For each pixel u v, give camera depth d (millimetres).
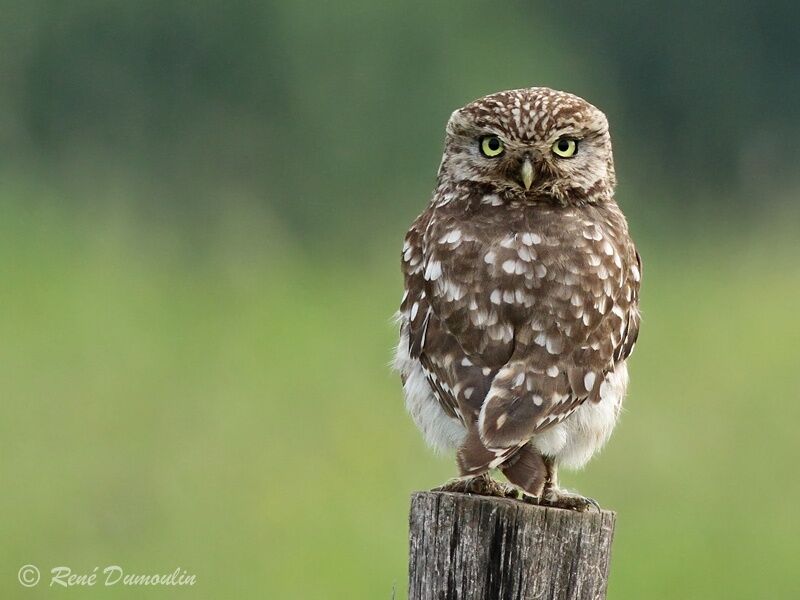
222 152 23203
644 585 11305
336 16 23766
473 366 6773
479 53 24609
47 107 22766
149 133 22969
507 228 7113
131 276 17703
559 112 7336
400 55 23953
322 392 14016
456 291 6934
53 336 15375
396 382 14148
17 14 22703
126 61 23188
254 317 16578
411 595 6113
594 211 7371
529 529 6016
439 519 6066
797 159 26125
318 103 23562
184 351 15172
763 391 13727
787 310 16266
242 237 20719
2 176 21547
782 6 27125
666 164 26688
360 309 17250
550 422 6637
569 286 6895
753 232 21969
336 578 11391
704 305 17016
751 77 27094
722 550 11570
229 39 23469
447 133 7590
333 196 23203
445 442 7031
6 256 17844
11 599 11258
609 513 6070
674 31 27078
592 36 26781
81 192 21547
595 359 6859
